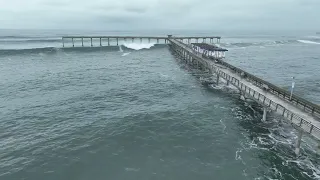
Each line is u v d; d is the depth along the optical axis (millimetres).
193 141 29000
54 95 45406
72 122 34031
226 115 35750
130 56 91688
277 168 23906
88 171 23641
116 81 55188
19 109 38562
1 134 30547
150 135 30344
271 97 32594
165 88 49438
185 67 69562
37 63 74375
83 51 100125
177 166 24406
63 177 22797
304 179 22359
